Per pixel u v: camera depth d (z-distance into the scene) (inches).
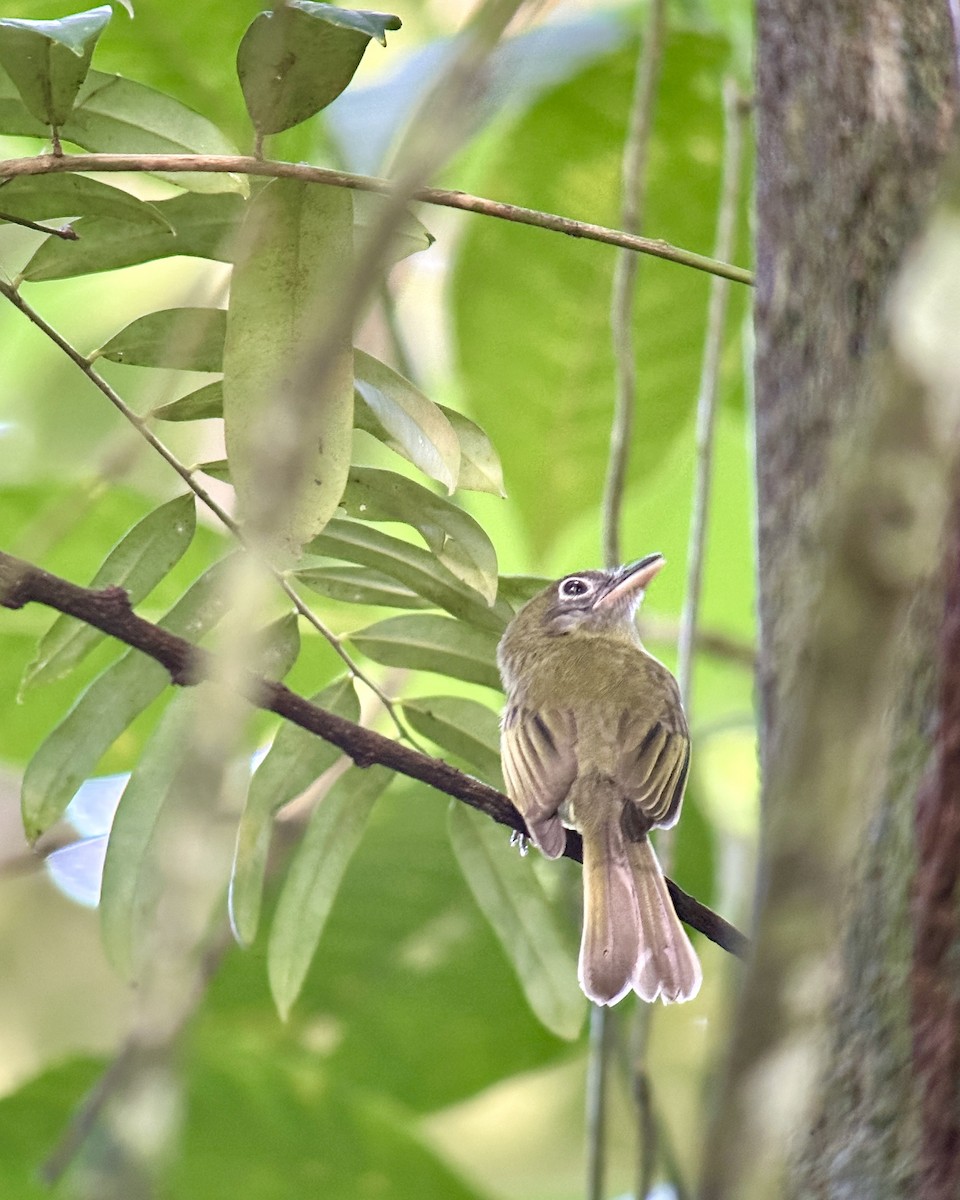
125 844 272.1
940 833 173.5
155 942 106.0
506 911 309.0
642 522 505.4
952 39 244.5
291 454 107.3
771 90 260.8
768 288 255.3
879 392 94.4
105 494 397.7
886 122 241.6
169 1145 99.5
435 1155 349.4
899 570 86.4
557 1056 432.5
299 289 222.4
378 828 434.3
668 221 423.5
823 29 251.0
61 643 268.4
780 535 242.8
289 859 405.4
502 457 435.2
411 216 230.7
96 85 237.5
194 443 453.4
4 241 457.1
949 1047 169.5
